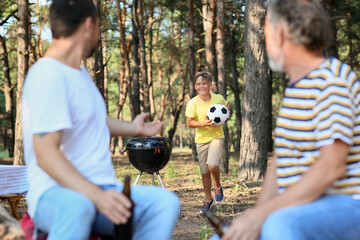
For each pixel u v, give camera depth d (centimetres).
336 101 188
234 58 2806
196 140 705
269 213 186
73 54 228
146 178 1247
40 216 214
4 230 222
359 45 2795
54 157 203
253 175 1118
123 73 3027
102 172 228
